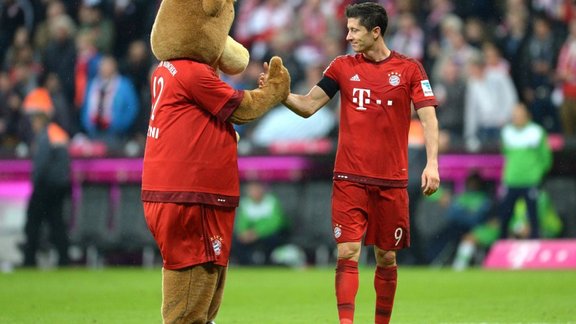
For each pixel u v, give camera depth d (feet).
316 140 186.91
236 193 68.33
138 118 200.03
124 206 186.91
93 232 187.42
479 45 195.62
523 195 171.94
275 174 182.50
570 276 150.20
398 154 76.33
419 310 105.09
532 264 171.32
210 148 66.74
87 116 199.11
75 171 187.83
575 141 173.27
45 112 179.52
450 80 185.57
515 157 170.91
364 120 75.82
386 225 76.54
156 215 66.80
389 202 76.23
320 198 180.55
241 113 67.36
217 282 70.13
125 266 188.65
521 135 170.71
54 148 178.91
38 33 215.10
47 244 187.83
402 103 76.23
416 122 175.22
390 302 78.69
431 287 132.87
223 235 67.87
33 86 210.18
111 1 216.74
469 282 140.56
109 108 196.95
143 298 120.57
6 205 188.34
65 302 115.65
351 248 75.31
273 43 201.05
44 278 153.38
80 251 188.34
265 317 100.12
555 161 175.11
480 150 175.42
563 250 170.91
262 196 181.68
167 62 67.77
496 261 174.60
